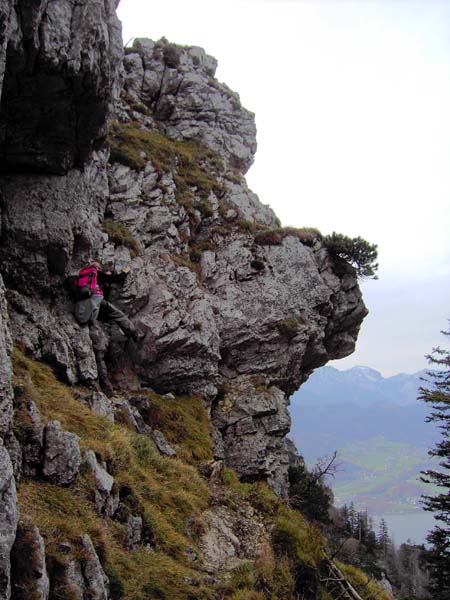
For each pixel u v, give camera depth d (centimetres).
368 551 3431
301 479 2527
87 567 802
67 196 1516
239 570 1144
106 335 1709
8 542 661
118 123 2483
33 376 1275
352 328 2586
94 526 914
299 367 2336
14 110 1280
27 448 937
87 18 1223
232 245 2336
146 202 2138
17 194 1455
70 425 1156
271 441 2023
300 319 2291
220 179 2658
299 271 2372
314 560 1322
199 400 1947
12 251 1445
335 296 2466
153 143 2422
